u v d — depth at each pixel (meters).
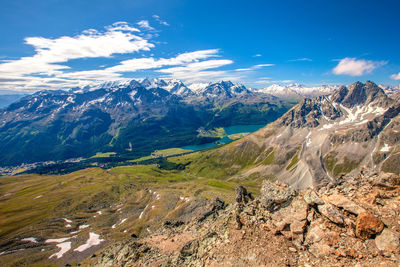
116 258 57.72
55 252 130.00
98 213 198.38
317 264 24.50
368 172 31.86
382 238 22.44
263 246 30.70
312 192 31.41
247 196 50.28
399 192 26.39
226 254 32.94
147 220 158.12
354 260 22.72
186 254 39.72
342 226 26.19
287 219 31.27
